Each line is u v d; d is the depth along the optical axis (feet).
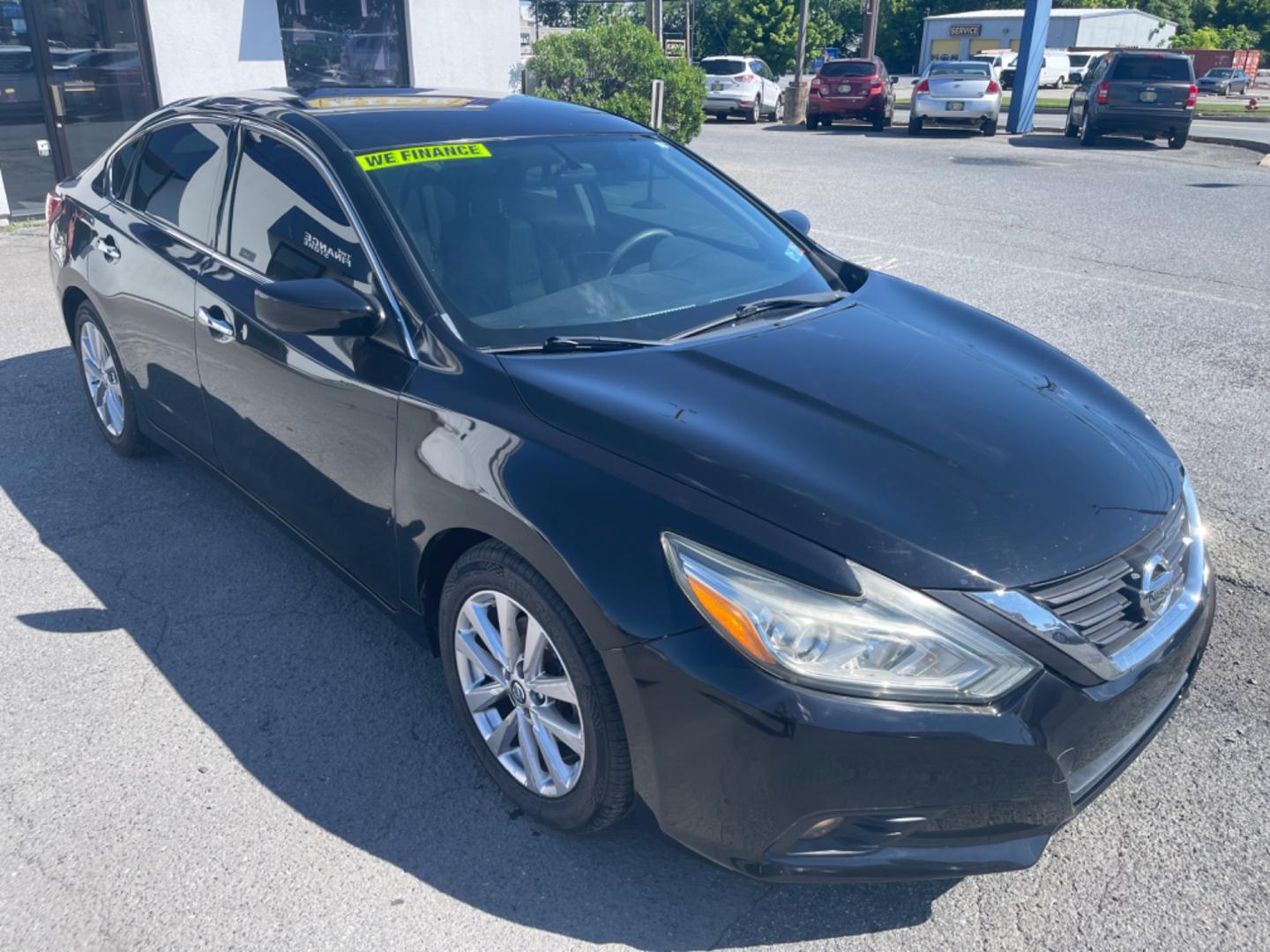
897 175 47.57
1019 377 9.78
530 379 8.59
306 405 10.17
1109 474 8.32
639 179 11.93
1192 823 8.87
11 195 31.58
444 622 9.07
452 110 11.98
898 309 11.19
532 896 8.09
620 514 7.46
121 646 11.12
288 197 10.82
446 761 9.55
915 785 6.91
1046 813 7.26
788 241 12.37
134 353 13.53
